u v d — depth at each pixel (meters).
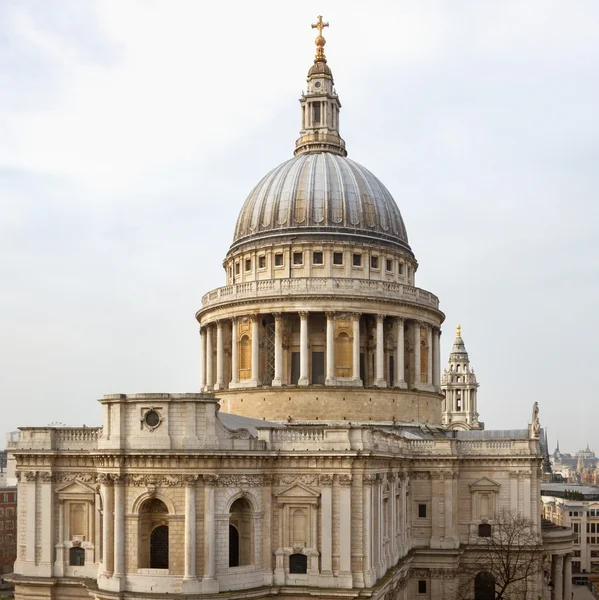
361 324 111.56
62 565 83.06
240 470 76.50
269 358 111.00
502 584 104.69
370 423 105.81
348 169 120.06
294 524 78.38
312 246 112.38
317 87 127.25
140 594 73.00
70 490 83.81
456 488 104.69
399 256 117.44
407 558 95.38
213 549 74.25
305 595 75.88
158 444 75.06
